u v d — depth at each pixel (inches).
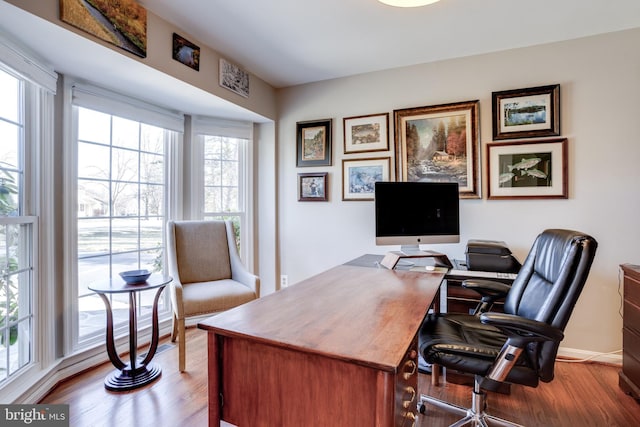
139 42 74.5
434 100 106.0
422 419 67.1
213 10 77.6
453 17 80.7
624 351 77.0
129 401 70.7
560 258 51.6
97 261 92.3
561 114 92.1
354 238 118.0
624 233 87.1
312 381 38.0
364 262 91.0
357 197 116.6
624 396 74.4
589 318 90.6
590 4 75.1
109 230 95.5
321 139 122.0
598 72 88.8
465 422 59.8
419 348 56.6
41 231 74.9
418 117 107.2
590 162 89.7
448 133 103.7
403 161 109.0
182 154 116.0
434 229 92.7
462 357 52.7
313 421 38.1
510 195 97.0
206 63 94.7
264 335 39.2
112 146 96.2
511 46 95.7
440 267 83.2
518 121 96.0
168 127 109.7
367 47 96.3
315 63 107.3
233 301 90.8
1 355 64.6
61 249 80.9
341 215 119.6
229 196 127.8
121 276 79.9
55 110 79.5
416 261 91.9
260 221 131.4
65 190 81.4
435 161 105.3
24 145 71.6
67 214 82.0
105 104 90.4
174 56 84.0
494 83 99.0
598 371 85.4
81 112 88.0
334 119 120.3
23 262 71.3
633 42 85.8
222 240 110.6
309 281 66.5
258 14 79.4
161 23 80.6
